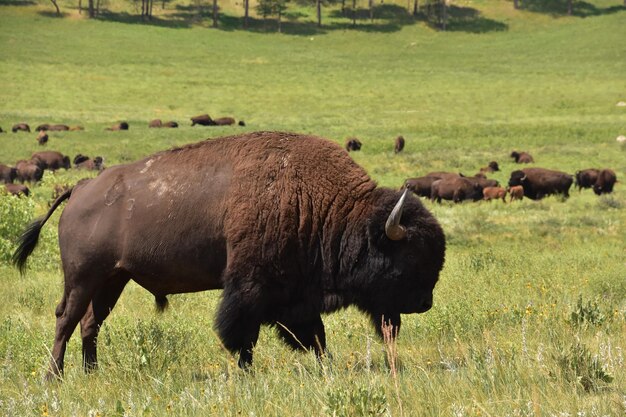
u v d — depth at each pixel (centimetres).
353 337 3078
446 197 11631
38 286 4734
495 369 2019
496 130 19662
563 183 12050
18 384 2438
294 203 2514
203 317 3634
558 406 1708
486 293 3978
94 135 18812
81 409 2027
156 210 2569
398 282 2523
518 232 7844
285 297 2555
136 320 3509
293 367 2336
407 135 19275
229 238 2500
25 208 5872
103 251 2616
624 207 10412
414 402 1816
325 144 2631
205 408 1867
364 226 2533
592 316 2906
